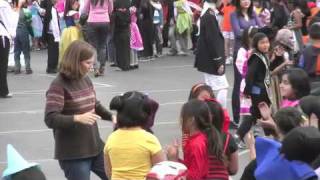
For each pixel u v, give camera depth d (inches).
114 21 716.7
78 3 701.3
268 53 400.2
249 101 394.3
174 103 547.5
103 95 581.3
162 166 201.2
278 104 376.8
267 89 390.3
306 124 217.2
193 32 877.8
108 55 772.0
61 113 261.0
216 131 235.9
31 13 746.2
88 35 682.8
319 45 368.8
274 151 186.7
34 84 655.8
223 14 727.1
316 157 185.0
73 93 261.9
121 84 641.6
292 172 179.0
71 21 701.9
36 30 782.5
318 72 367.2
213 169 233.1
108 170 247.6
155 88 618.8
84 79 267.6
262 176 183.9
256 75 391.9
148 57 825.5
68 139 264.8
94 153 269.1
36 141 437.1
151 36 822.5
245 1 488.4
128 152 237.8
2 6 576.1
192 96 291.6
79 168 266.5
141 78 679.1
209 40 443.5
